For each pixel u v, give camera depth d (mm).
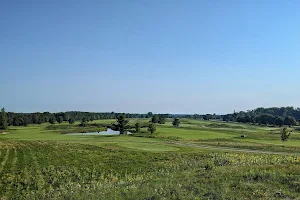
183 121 184375
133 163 37812
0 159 40688
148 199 14664
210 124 156375
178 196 14484
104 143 60688
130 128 120500
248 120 185125
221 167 26250
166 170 31547
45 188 26141
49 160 39938
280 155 44062
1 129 113750
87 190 20562
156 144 61688
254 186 15781
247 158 38219
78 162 38438
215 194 14492
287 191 14664
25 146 55156
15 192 24844
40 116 168250
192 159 40156
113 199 15727
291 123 153875
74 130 116875
